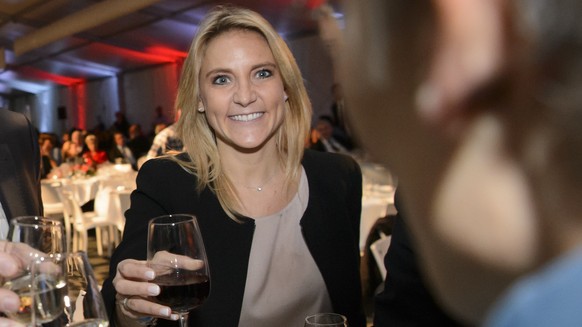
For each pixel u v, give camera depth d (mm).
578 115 258
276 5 10289
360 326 1658
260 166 1598
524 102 272
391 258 1146
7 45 16516
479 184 286
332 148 7262
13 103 24047
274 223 1568
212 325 1472
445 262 302
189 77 1586
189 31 13250
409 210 320
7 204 1625
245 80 1521
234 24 1562
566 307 256
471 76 276
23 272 935
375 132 312
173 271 1064
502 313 276
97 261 6398
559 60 259
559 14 257
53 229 1041
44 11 13602
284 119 1647
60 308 888
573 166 265
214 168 1572
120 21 12875
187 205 1537
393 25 287
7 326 855
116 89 18688
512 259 278
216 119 1540
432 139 295
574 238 268
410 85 292
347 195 1696
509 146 281
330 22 318
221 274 1498
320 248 1593
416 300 1083
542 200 274
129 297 1107
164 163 1594
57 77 19828
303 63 12195
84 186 7465
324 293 1612
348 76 311
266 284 1547
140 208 1517
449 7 273
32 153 1748
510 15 267
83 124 20656
